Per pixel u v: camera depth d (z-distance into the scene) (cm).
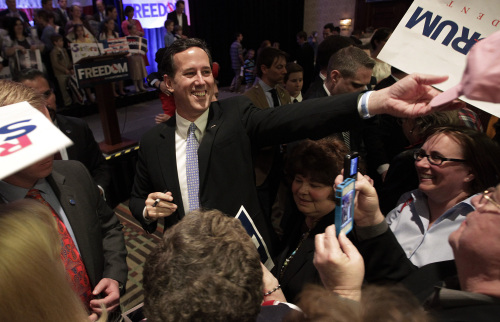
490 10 70
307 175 96
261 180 127
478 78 46
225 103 118
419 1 78
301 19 1055
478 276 54
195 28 858
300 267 98
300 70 272
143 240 273
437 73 75
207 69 108
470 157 89
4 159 50
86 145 177
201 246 53
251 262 53
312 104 94
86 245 99
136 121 538
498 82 45
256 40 988
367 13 905
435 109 70
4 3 543
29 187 88
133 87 718
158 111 600
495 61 45
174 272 50
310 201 99
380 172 192
